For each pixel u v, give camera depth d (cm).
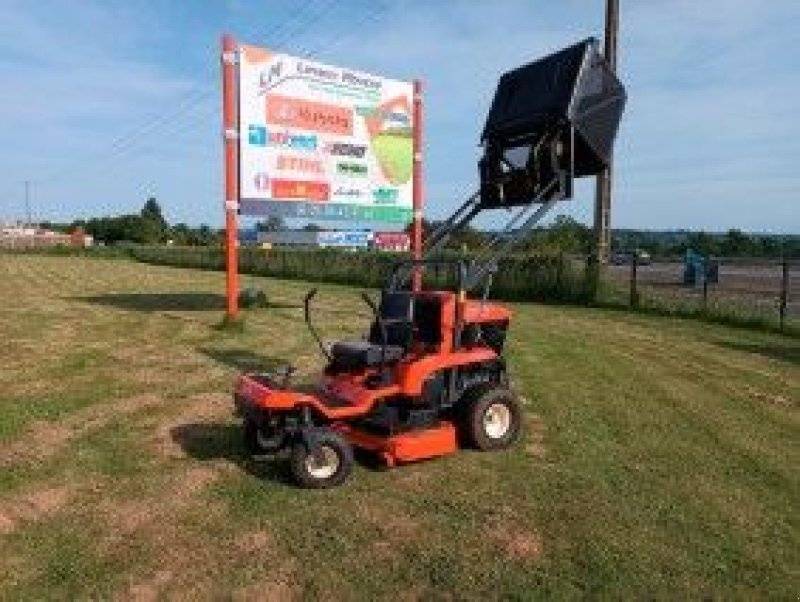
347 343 881
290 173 1753
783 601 568
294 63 1739
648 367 1389
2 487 744
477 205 1099
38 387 1130
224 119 1650
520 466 827
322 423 826
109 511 695
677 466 843
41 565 597
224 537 647
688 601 563
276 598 557
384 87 1895
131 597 555
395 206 1942
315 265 3922
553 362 1397
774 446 927
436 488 761
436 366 840
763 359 1525
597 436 943
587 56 1015
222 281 3484
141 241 11775
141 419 972
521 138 1055
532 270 2669
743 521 701
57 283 3234
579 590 573
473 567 602
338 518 687
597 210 2509
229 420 973
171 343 1519
